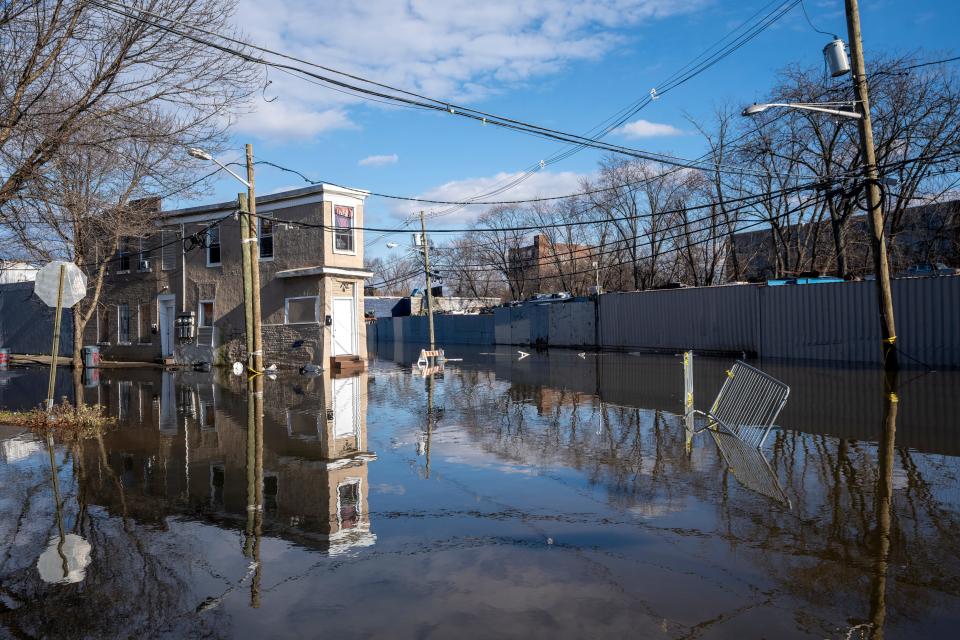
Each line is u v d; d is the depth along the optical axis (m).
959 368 17.47
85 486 7.11
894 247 30.45
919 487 6.37
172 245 27.88
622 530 5.36
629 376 18.75
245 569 4.70
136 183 10.70
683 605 3.96
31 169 9.29
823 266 32.41
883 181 15.41
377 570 4.63
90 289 31.06
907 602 3.94
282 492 6.79
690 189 36.28
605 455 8.23
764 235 41.56
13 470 7.89
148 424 11.44
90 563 4.86
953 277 17.80
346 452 8.86
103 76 9.38
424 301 58.09
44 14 8.77
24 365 29.02
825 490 6.34
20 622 3.93
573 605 4.00
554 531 5.38
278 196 24.52
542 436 9.73
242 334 25.59
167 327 28.53
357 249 24.75
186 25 9.34
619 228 39.81
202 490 6.91
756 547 4.88
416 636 3.64
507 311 41.69
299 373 22.78
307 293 24.00
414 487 6.92
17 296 36.88
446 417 11.93
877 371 17.27
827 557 4.65
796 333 22.70
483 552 4.94
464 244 61.19
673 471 7.28
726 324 25.70
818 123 26.23
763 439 8.71
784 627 3.66
